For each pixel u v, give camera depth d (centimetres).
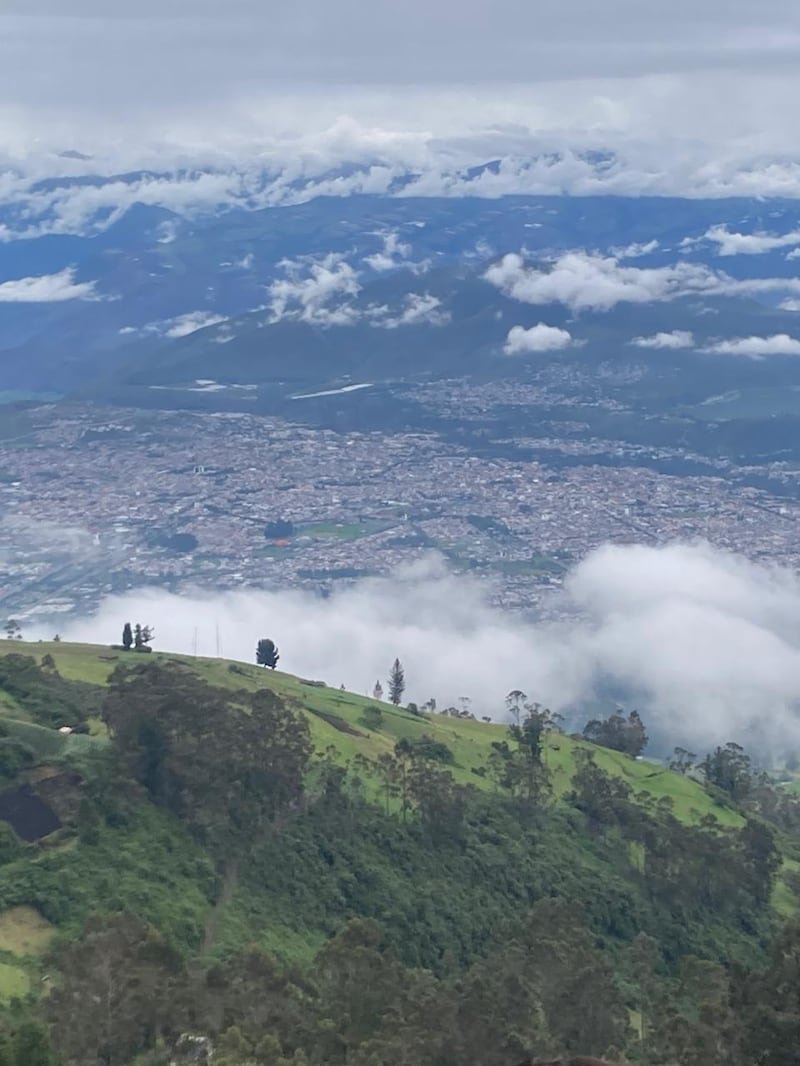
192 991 9094
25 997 9681
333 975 9869
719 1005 8919
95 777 12712
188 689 14050
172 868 12119
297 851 13200
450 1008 8956
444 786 14888
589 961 10344
